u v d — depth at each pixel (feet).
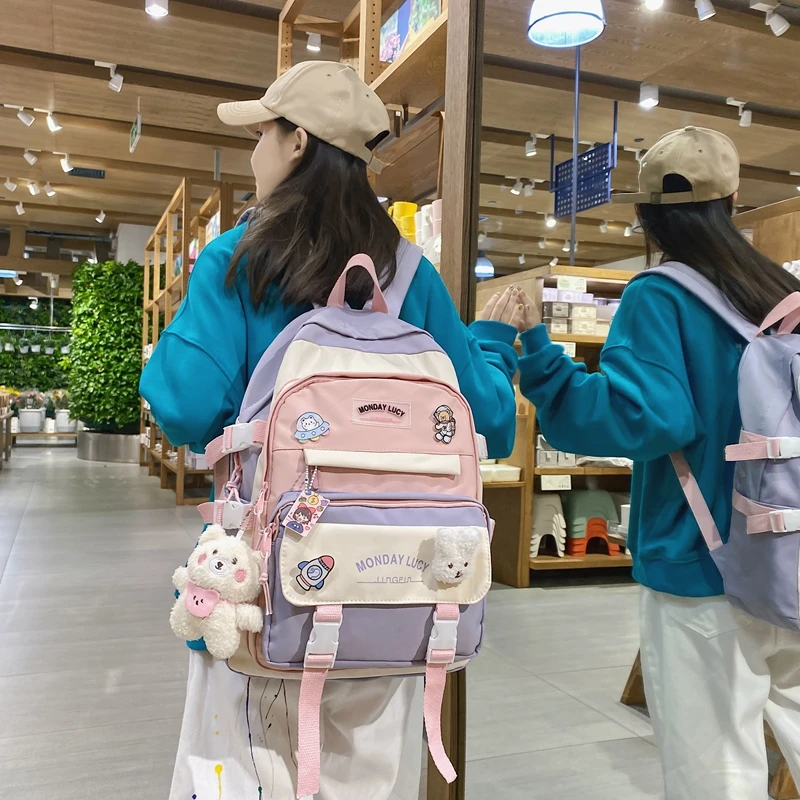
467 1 4.89
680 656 4.10
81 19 16.33
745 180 11.69
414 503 2.92
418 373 3.21
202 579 2.76
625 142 11.56
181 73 19.33
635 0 9.36
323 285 3.40
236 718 3.27
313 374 2.96
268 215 3.42
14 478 25.57
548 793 5.70
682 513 4.15
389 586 2.83
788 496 3.61
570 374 4.37
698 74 10.73
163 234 26.53
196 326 3.26
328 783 3.44
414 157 7.71
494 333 4.38
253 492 2.98
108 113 22.50
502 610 8.48
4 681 8.32
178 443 3.30
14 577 12.64
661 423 3.92
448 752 5.16
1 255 43.14
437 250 6.35
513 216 15.71
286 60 10.13
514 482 9.13
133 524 17.40
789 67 10.37
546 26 8.42
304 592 2.75
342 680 3.34
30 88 20.54
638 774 5.92
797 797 5.22
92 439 32.04
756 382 3.79
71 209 34.63
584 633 7.74
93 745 6.88
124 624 10.32
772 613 3.63
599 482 9.09
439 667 2.95
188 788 3.29
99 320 31.50
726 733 3.96
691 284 4.16
